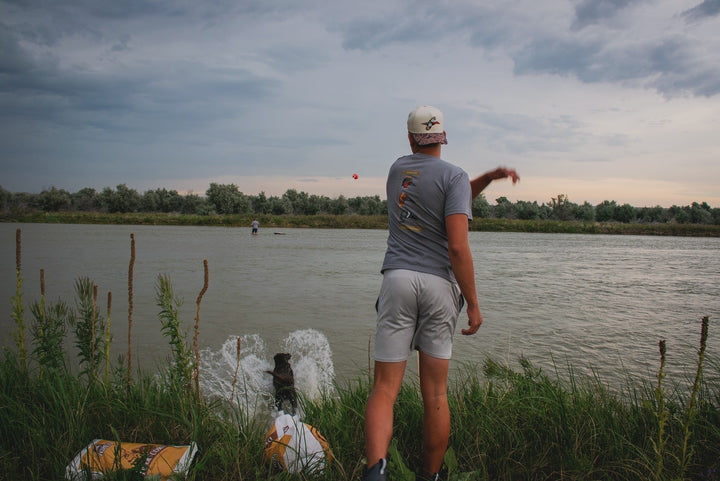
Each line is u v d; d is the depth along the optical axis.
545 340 8.61
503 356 7.38
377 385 2.72
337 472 2.90
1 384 3.76
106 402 3.53
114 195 102.06
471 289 2.64
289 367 5.79
